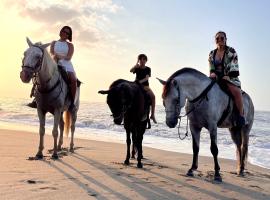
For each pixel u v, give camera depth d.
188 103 7.38
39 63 7.66
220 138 20.09
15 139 12.49
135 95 8.20
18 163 7.40
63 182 5.91
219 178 7.19
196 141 7.60
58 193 5.18
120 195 5.37
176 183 6.66
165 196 5.58
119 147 12.63
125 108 7.79
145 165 8.74
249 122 8.63
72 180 6.12
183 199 5.50
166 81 6.86
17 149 9.73
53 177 6.25
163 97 6.84
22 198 4.80
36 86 8.29
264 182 7.49
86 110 51.94
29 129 19.25
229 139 19.59
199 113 7.29
